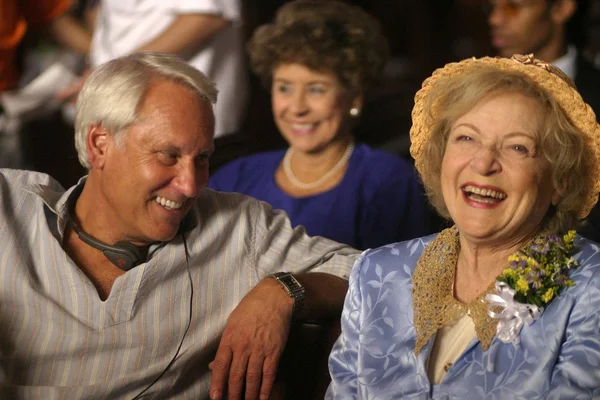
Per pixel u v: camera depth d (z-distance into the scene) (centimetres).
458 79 345
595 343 322
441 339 353
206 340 422
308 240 450
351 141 562
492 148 333
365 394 358
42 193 409
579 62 691
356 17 538
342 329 379
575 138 335
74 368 400
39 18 811
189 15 722
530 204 336
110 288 408
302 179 555
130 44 747
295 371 407
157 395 414
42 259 401
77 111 398
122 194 391
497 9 712
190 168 389
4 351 399
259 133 1096
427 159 366
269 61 543
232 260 433
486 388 331
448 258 364
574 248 346
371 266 379
